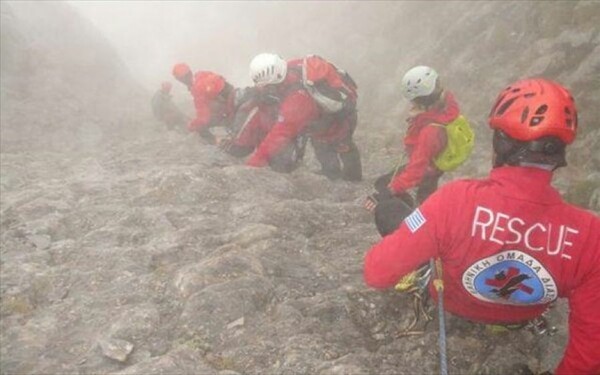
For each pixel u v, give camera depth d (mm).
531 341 3951
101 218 6582
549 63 10906
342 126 7809
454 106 5441
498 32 12688
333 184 8250
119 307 4668
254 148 8414
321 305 4426
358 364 3752
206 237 5844
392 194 5273
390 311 4398
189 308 4445
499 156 2871
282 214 6512
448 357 3854
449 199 2914
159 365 3773
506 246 2828
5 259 5578
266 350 3982
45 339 4309
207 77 8617
